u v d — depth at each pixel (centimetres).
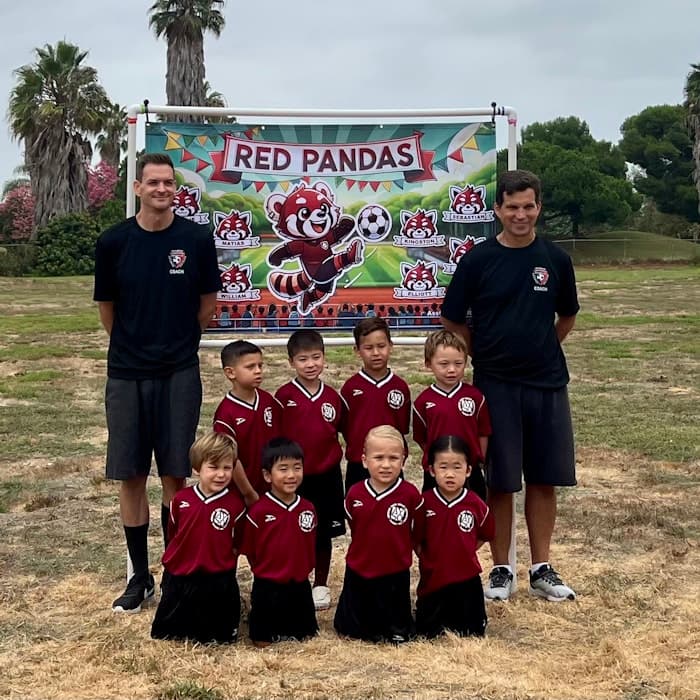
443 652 439
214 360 1541
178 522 457
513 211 488
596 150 7388
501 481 502
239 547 461
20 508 714
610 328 2025
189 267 488
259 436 490
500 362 499
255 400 493
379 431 458
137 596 501
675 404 1125
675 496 734
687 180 7281
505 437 500
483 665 424
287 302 555
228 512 454
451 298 512
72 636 464
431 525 461
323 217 552
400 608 456
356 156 550
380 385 505
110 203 4591
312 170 550
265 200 549
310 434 496
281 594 452
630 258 5319
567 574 555
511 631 471
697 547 609
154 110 530
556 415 505
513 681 406
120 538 636
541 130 7625
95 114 4200
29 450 907
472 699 389
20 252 4112
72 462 852
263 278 553
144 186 477
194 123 542
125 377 488
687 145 7281
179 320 489
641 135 7488
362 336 498
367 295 557
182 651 440
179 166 543
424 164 552
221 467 453
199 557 449
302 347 492
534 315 496
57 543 625
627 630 469
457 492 464
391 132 550
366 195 553
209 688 398
